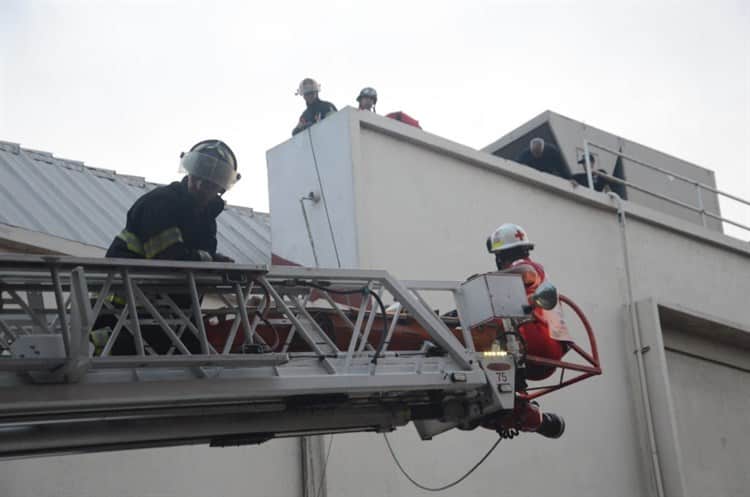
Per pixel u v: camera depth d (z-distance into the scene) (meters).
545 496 11.63
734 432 14.49
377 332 7.29
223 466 9.51
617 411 12.95
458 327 7.61
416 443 10.52
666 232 14.55
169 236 6.12
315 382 6.32
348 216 10.43
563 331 7.71
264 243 12.85
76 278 5.38
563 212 13.13
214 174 6.23
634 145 16.44
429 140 11.48
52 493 8.51
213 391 5.94
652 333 13.24
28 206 10.55
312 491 9.72
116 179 12.55
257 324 6.38
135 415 6.38
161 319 5.86
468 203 11.82
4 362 5.25
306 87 11.48
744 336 14.54
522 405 7.45
